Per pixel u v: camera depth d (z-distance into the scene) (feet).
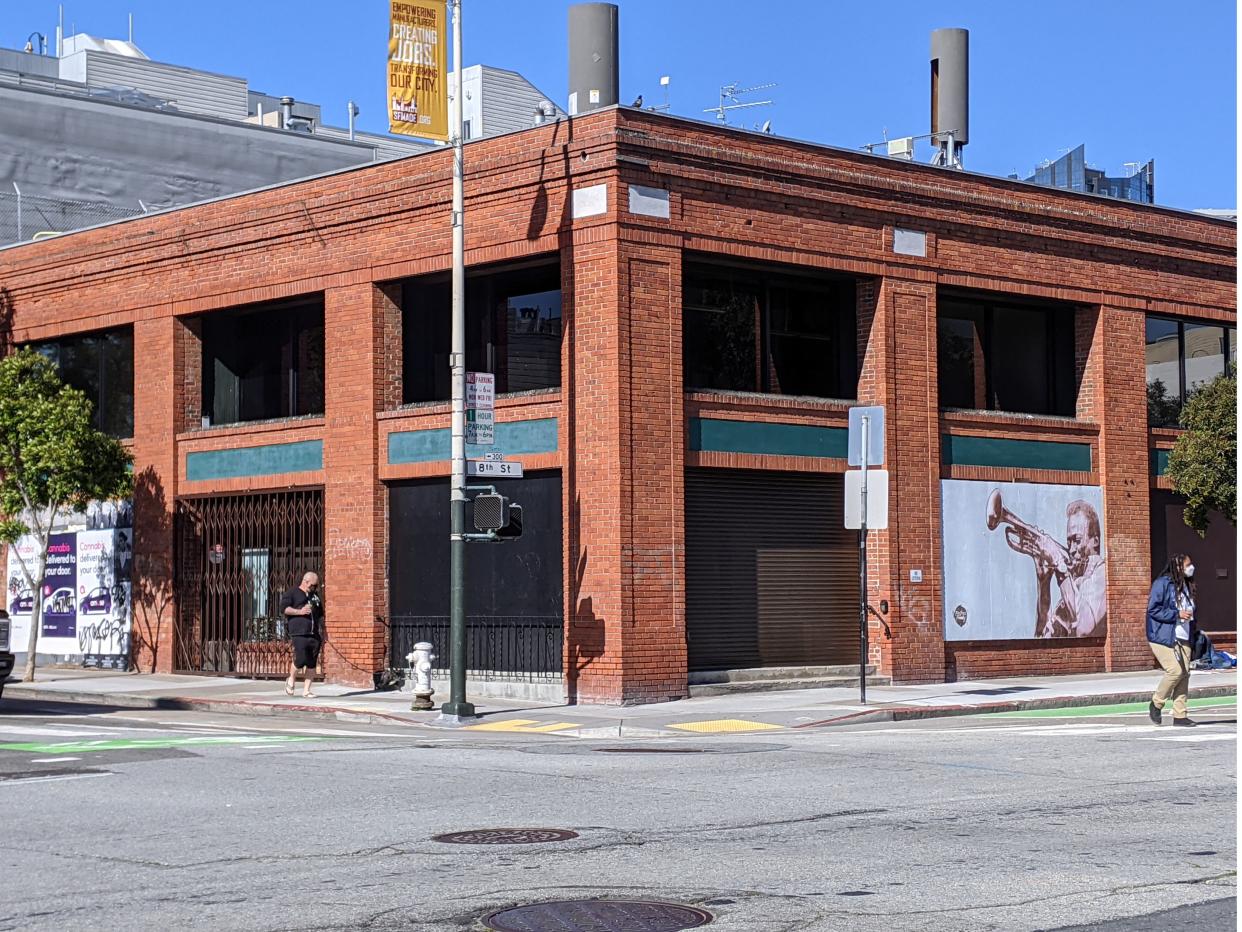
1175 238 101.14
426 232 86.12
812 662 84.99
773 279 86.07
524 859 32.35
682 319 80.74
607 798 41.63
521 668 81.76
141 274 101.55
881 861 31.89
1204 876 30.09
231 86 189.16
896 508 86.89
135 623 101.71
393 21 82.74
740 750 56.03
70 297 106.11
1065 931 25.41
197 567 98.89
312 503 92.53
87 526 105.70
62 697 88.48
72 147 135.54
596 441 77.77
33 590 97.81
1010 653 91.81
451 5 72.38
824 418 85.71
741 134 82.43
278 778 46.26
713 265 83.51
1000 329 95.55
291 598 82.79
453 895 28.76
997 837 34.83
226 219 96.12
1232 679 89.76
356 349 89.30
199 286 97.86
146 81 181.98
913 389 88.17
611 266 77.51
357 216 89.25
